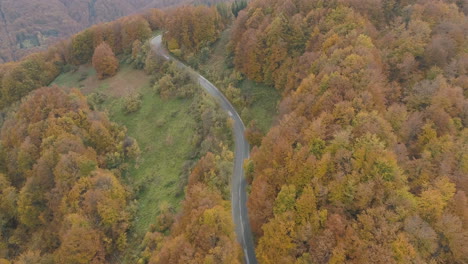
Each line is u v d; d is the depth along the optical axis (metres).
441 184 56.91
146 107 120.75
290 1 118.06
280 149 68.06
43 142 93.44
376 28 110.38
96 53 142.12
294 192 60.88
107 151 100.44
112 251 75.06
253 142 93.94
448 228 51.28
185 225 65.12
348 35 93.50
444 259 50.69
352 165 59.84
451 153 63.81
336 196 57.91
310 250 55.06
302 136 70.19
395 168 57.19
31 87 147.00
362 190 55.50
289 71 104.25
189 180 81.19
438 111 71.31
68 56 161.25
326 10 110.50
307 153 64.44
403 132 70.00
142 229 79.06
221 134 97.62
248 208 69.69
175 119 111.75
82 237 70.00
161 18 176.12
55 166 86.94
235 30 129.50
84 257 69.81
